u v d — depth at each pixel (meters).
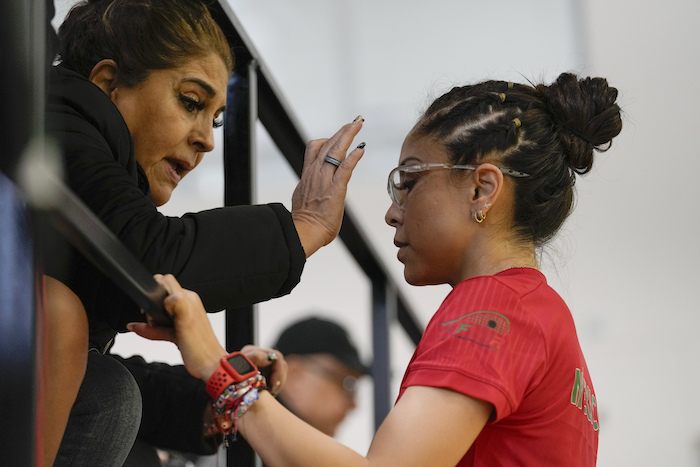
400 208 1.59
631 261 5.69
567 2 6.07
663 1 5.93
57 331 1.21
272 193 6.05
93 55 1.61
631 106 5.85
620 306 5.63
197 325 1.21
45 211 0.63
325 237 1.63
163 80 1.62
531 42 6.07
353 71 6.25
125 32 1.60
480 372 1.29
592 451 1.47
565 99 1.60
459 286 1.43
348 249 2.73
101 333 1.51
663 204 5.74
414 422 1.26
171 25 1.61
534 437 1.36
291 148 2.18
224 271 1.37
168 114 1.62
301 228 1.60
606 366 5.55
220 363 1.23
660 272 5.66
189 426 1.80
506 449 1.36
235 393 1.22
